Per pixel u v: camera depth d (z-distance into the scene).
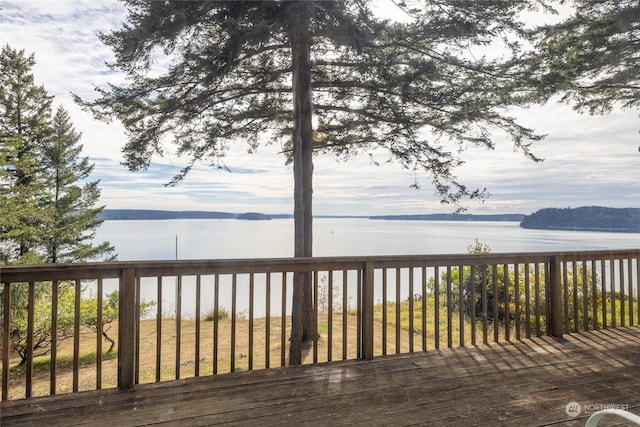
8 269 2.72
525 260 4.50
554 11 6.20
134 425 2.46
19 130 17.95
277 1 5.24
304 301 6.99
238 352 7.06
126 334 3.02
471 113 6.54
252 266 3.48
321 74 7.12
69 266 2.89
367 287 3.76
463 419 2.56
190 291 26.72
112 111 6.63
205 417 2.57
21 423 2.48
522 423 2.51
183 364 6.59
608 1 6.78
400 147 7.24
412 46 6.38
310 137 6.82
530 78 6.63
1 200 15.34
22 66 17.62
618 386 3.13
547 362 3.70
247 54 5.96
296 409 2.70
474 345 4.21
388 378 3.28
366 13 5.56
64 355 9.58
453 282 8.48
